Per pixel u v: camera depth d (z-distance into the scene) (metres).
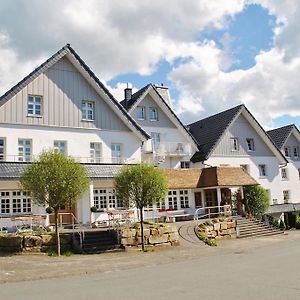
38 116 27.41
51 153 19.16
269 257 17.33
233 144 40.69
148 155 35.12
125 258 17.86
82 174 19.12
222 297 9.20
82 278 12.97
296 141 46.81
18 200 25.41
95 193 28.53
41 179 18.25
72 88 29.19
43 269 14.69
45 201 18.62
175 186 32.88
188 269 14.26
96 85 29.81
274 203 42.16
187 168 37.06
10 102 26.52
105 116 30.33
